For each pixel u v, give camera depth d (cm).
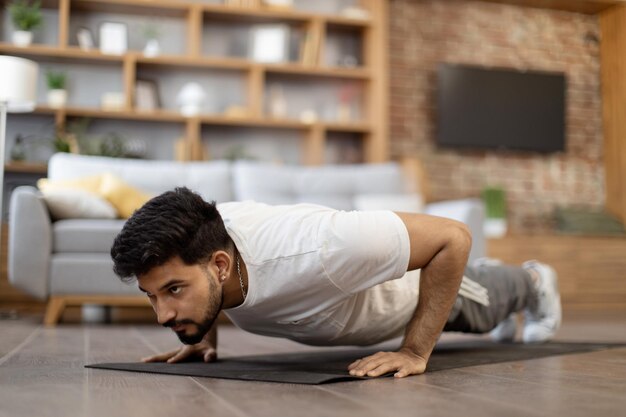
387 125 653
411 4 665
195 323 129
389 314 167
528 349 218
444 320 151
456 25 674
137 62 596
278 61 622
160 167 474
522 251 591
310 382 133
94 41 602
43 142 570
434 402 114
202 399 116
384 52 625
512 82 671
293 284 139
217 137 623
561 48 698
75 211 375
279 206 147
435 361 179
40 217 358
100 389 128
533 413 105
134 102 594
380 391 125
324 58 649
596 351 214
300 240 137
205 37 627
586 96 703
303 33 637
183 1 602
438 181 663
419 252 141
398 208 478
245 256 138
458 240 143
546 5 686
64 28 571
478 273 203
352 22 627
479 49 678
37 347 227
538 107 675
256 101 603
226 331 324
